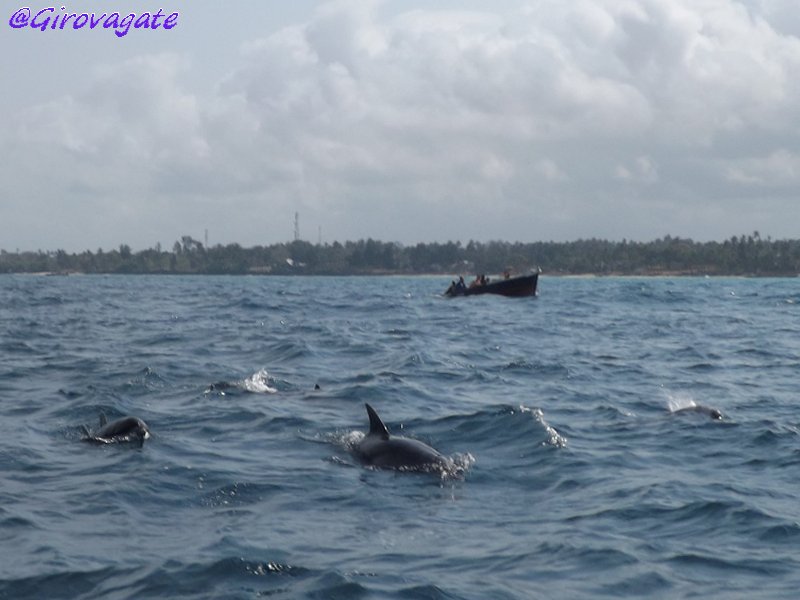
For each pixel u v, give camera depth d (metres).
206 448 17.06
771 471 15.60
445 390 24.27
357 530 12.38
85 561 11.02
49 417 20.28
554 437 17.72
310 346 33.97
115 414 20.34
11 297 80.69
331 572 10.67
